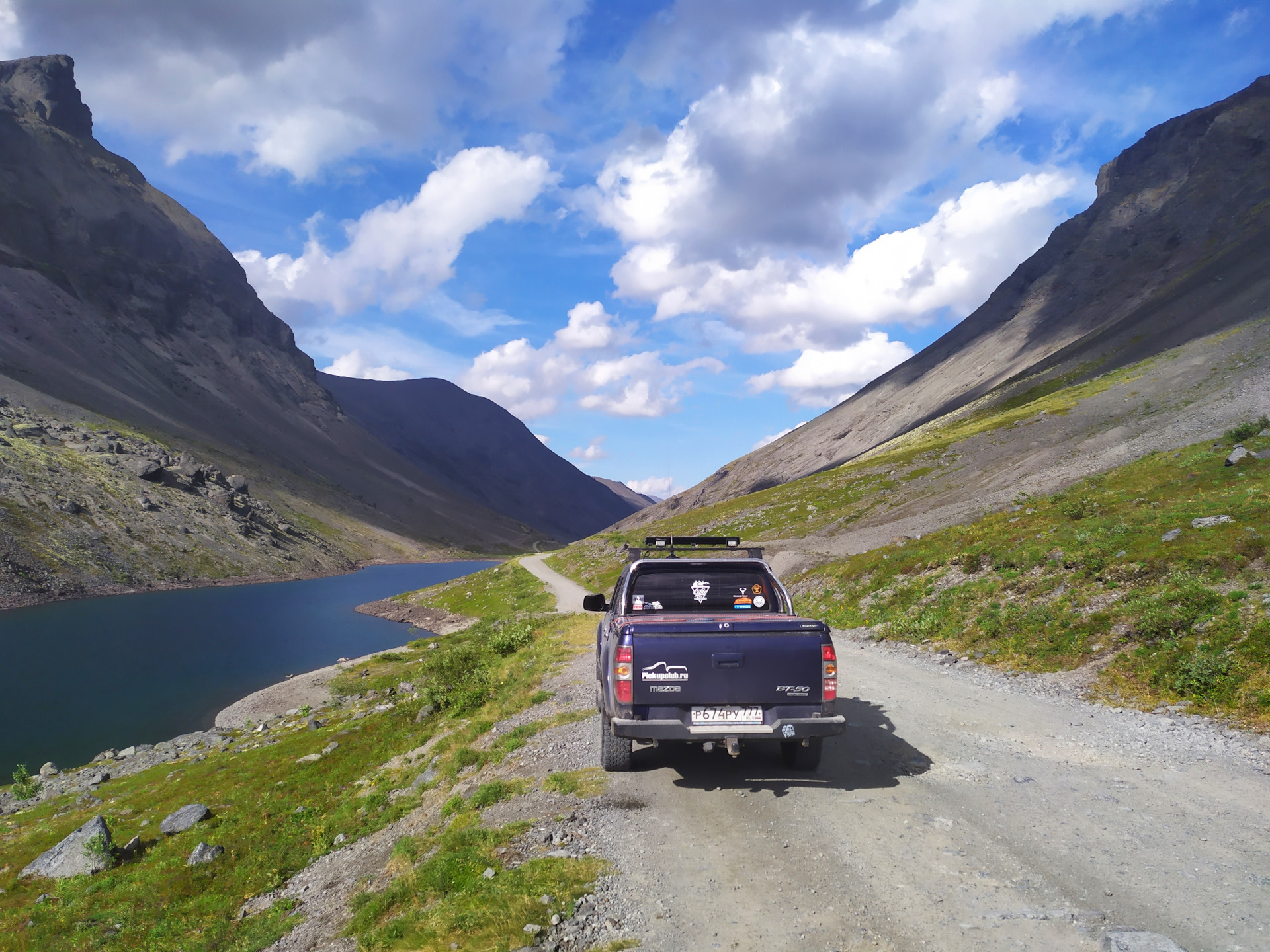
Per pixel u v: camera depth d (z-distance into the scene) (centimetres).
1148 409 7231
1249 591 1259
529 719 1326
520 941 502
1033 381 14325
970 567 2120
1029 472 6431
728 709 721
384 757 1853
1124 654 1259
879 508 7250
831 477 9656
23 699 5031
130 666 6178
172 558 14800
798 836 635
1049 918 471
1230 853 562
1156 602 1349
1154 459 3534
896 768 823
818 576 3159
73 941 1212
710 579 897
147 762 3334
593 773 875
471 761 1192
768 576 899
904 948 445
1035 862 560
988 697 1199
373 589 14812
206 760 2958
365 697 4106
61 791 2995
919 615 1908
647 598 889
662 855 618
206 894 1255
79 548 13175
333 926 797
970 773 795
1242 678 1023
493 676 2123
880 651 1780
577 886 571
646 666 716
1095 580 1620
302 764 2189
